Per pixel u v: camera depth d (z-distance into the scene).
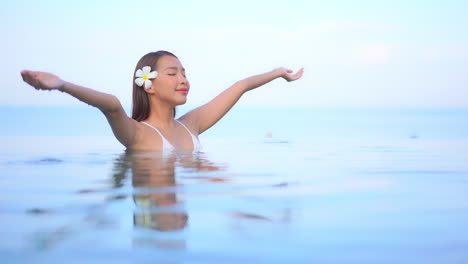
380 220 1.59
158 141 3.93
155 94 4.05
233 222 1.54
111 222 1.53
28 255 1.22
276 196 2.00
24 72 2.77
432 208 1.79
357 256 1.23
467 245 1.33
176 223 1.53
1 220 1.57
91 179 2.46
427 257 1.23
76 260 1.19
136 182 2.36
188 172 2.71
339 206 1.81
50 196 1.98
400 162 3.32
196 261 1.18
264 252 1.25
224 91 4.53
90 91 3.15
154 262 1.17
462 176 2.66
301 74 4.80
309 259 1.20
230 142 5.05
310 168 2.96
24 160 3.37
